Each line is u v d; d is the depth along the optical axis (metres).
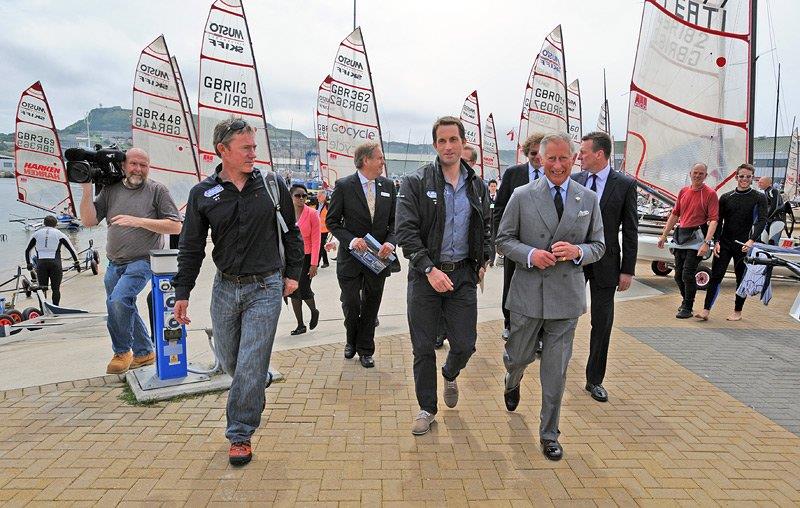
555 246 2.90
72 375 4.28
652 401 3.91
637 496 2.68
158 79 15.27
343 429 3.38
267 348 3.01
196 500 2.59
